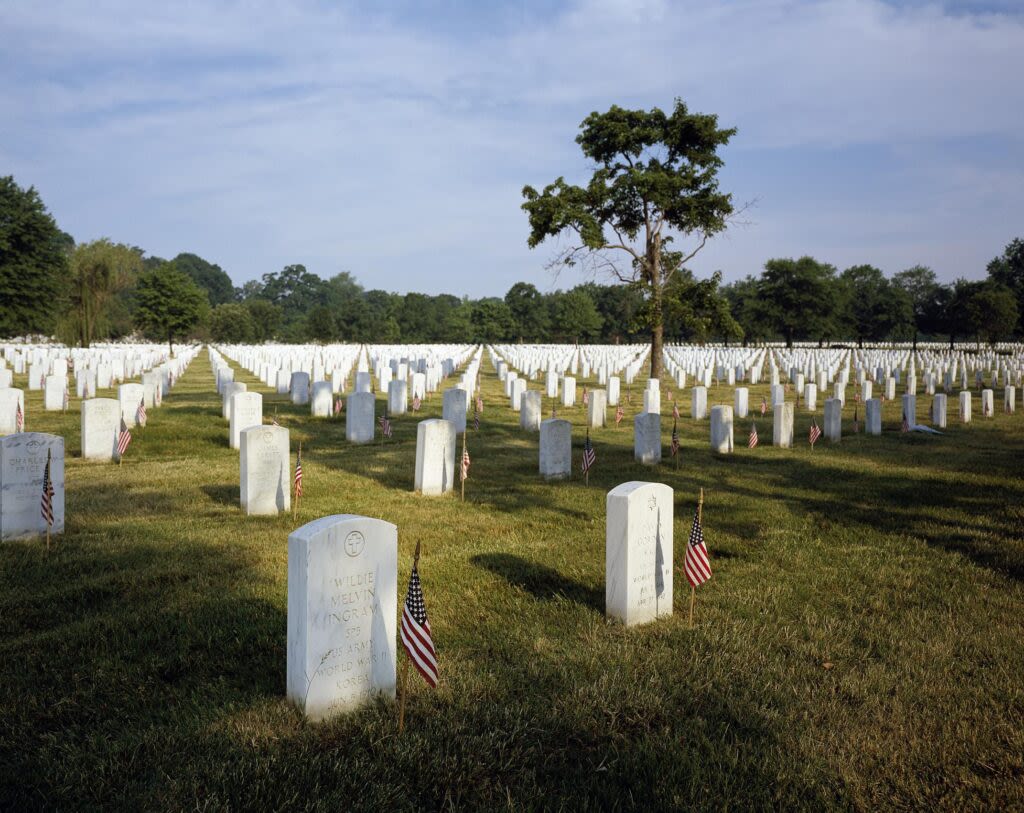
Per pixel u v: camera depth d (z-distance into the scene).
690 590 9.48
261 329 132.38
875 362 65.44
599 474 17.31
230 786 5.06
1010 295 101.25
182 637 7.47
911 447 22.05
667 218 38.53
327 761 5.40
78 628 7.64
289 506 13.10
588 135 37.41
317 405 26.72
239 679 6.69
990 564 10.69
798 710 6.46
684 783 5.39
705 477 17.09
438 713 6.18
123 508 12.88
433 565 10.15
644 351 84.19
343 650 6.14
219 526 11.82
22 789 5.01
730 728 6.17
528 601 8.96
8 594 8.62
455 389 24.12
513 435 23.77
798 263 110.56
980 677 7.13
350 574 6.14
